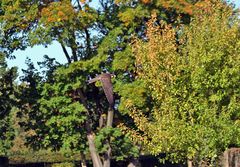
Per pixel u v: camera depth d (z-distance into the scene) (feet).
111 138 129.18
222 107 87.61
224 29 89.30
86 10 122.93
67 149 128.57
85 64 123.75
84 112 128.88
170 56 92.38
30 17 124.06
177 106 89.51
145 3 124.36
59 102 125.70
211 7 94.43
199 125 87.40
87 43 130.62
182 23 125.49
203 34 89.40
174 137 88.22
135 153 129.59
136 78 117.50
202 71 87.61
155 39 96.17
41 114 134.31
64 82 125.90
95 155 129.39
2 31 129.18
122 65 122.31
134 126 130.62
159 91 92.22
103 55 124.98
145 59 96.94
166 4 123.34
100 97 138.21
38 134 135.74
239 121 86.53
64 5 119.65
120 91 121.49
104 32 132.26
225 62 88.02
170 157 97.66
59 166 151.84
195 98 88.74
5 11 126.93
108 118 130.11
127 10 124.26
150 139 100.48
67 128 127.44
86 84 125.80
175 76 90.33
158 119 91.66
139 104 118.21
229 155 104.01
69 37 121.60
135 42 110.63
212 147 87.51
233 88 88.12
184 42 96.94
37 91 134.31
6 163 157.07
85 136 130.31
